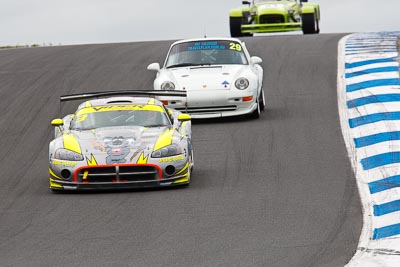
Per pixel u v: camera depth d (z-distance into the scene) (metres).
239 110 57.09
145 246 30.02
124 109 44.00
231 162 46.09
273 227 32.34
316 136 51.66
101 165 39.16
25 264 28.17
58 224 33.94
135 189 40.28
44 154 51.59
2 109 65.88
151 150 39.81
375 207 35.00
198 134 53.84
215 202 36.91
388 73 68.06
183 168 40.12
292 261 27.64
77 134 41.72
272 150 48.66
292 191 38.78
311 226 32.31
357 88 64.56
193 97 56.59
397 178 39.91
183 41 62.34
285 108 61.41
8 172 46.91
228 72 58.19
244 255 28.50
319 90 66.56
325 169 43.34
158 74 60.31
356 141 49.44
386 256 27.44
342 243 29.67
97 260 28.36
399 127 51.03
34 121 61.44
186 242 30.41
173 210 35.59
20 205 38.03
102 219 34.47
